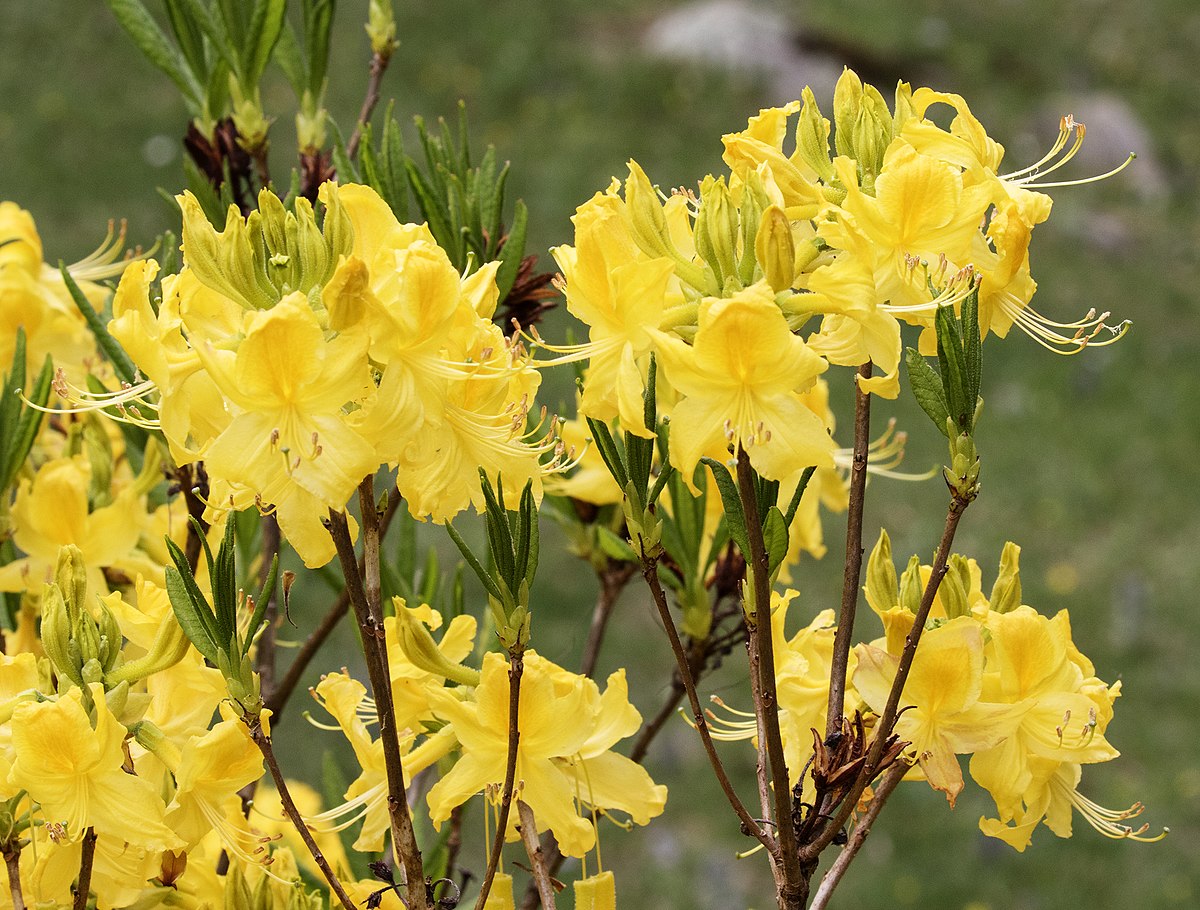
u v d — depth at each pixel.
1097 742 1.01
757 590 0.96
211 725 1.03
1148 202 6.01
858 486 1.02
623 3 6.60
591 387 0.97
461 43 6.00
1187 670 3.62
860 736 1.01
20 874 1.05
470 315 0.97
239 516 1.23
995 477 4.25
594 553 1.26
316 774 2.75
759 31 6.33
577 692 1.00
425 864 1.20
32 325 1.26
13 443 1.16
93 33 5.61
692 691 0.97
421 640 1.00
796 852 0.98
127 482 1.24
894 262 0.98
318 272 0.95
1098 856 3.08
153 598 1.05
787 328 0.94
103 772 0.98
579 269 0.97
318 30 1.25
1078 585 3.86
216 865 1.16
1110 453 4.42
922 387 0.96
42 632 0.98
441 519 0.97
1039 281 5.26
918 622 0.97
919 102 1.02
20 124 5.01
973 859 3.04
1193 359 4.94
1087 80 6.77
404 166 1.17
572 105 5.74
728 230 0.96
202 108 1.25
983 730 1.00
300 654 1.22
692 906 2.82
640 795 1.02
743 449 0.95
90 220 4.59
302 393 0.94
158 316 0.97
